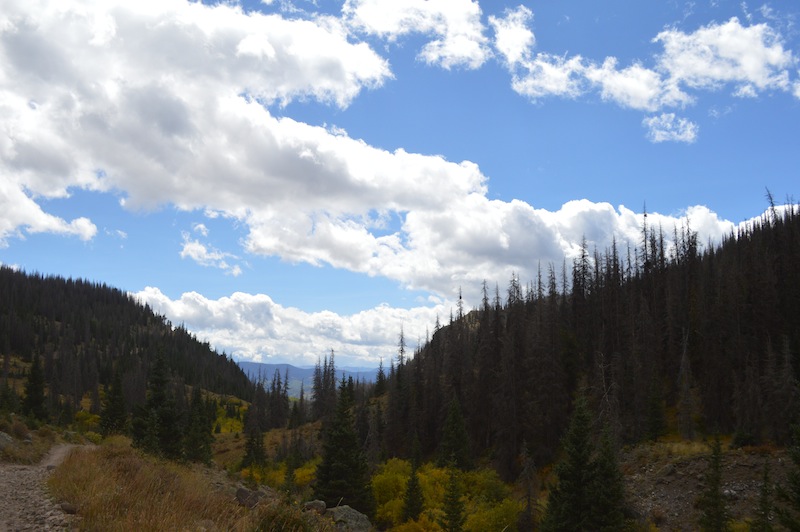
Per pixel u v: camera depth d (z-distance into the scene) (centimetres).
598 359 6994
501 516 3828
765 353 6203
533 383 6800
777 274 7256
